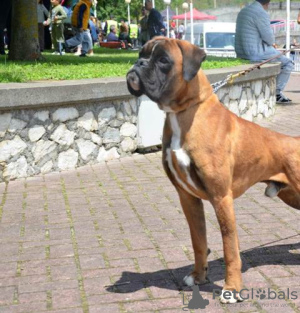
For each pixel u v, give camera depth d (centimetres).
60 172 755
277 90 1344
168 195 654
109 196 652
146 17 2120
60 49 1691
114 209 605
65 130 758
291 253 481
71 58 1367
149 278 435
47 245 506
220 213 377
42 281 433
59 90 727
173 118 371
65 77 855
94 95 766
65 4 1900
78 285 425
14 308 391
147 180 717
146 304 392
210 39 2622
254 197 647
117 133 821
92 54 1622
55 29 1700
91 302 396
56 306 392
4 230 546
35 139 730
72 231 541
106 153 812
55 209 607
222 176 371
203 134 366
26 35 1205
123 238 520
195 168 371
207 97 373
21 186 693
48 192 668
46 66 1040
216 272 445
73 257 478
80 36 1574
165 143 383
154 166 786
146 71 350
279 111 1235
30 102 704
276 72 1172
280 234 527
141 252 486
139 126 844
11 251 493
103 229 545
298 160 415
